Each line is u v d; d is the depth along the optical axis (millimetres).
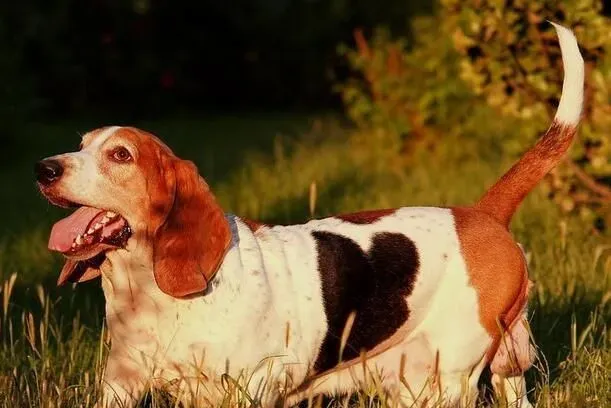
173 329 5965
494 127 14938
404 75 15539
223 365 5957
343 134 19297
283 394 6129
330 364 6426
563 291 8484
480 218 6680
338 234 6477
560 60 9836
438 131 15258
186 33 26922
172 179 5996
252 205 12297
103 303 8875
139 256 5984
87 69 25234
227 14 27438
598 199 9891
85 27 25109
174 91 26625
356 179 14156
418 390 6566
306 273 6285
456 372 6496
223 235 5996
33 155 19688
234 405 5793
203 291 5945
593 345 7445
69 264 6402
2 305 8938
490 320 6484
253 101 28531
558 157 6824
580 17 9406
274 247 6297
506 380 6742
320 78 28078
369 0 27875
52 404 6262
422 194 12578
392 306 6438
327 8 28219
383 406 6016
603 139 9625
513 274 6531
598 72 9414
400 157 15406
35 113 24094
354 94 16156
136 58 25578
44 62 24781
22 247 11086
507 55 9961
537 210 10961
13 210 14102
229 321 5953
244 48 27922
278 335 6113
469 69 10211
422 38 16000
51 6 24922
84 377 6848
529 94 10047
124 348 6102
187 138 21938
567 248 9359
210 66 27797
